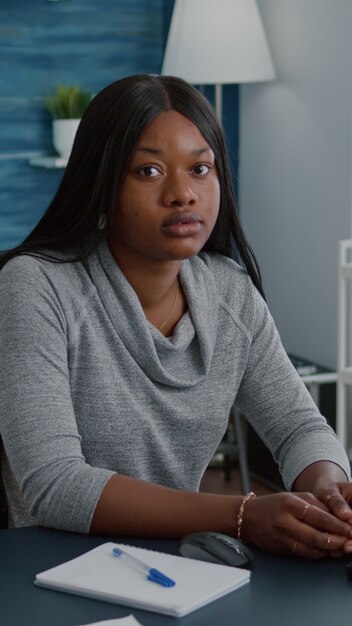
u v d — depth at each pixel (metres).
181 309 2.05
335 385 4.49
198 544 1.64
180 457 2.01
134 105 1.87
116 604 1.49
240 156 5.32
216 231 2.15
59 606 1.48
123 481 1.76
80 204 1.96
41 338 1.85
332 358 4.71
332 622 1.44
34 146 5.02
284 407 2.10
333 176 4.61
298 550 1.66
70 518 1.74
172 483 2.01
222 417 2.05
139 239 1.89
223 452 4.47
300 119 4.80
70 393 1.90
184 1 4.67
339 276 3.95
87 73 5.07
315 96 4.68
